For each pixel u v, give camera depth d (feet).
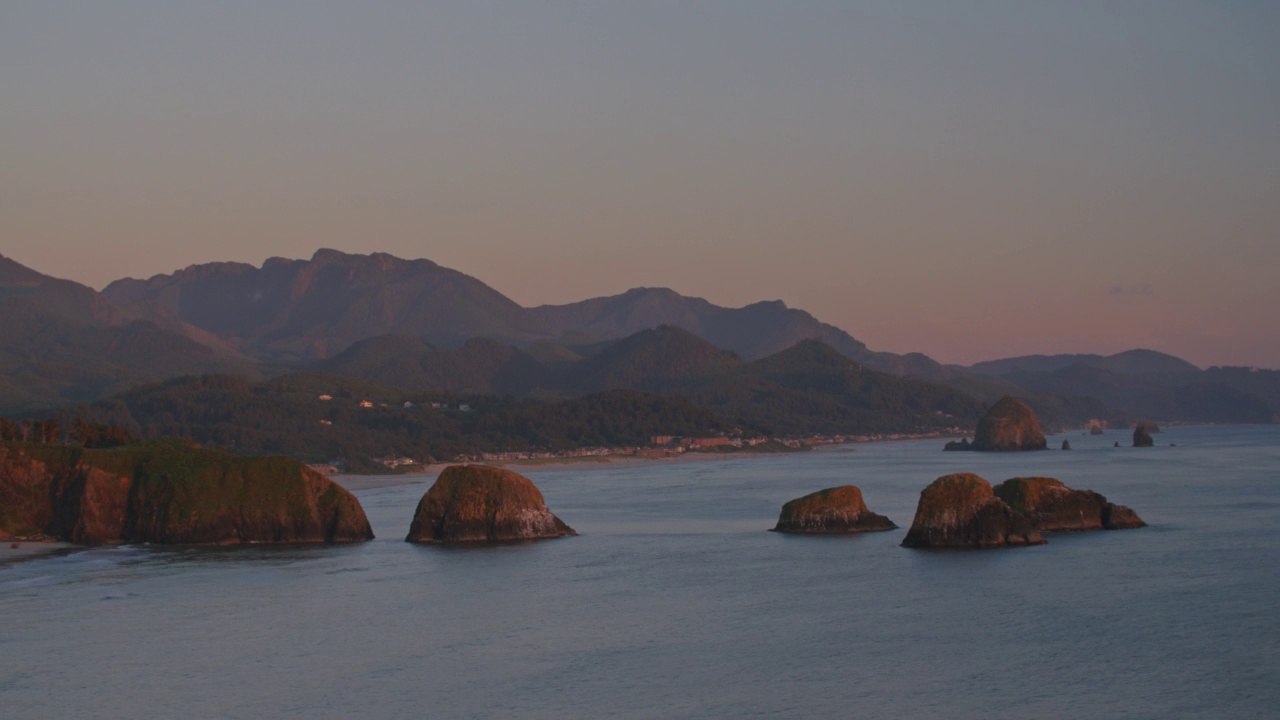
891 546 333.62
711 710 175.32
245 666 200.95
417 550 343.05
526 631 227.20
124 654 209.67
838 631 224.53
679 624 232.94
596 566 308.19
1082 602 246.68
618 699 181.27
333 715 174.29
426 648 213.66
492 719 171.94
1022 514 333.01
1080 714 171.63
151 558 326.24
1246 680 186.50
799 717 171.83
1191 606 240.94
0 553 336.49
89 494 361.30
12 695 184.55
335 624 234.17
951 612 239.50
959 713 172.76
